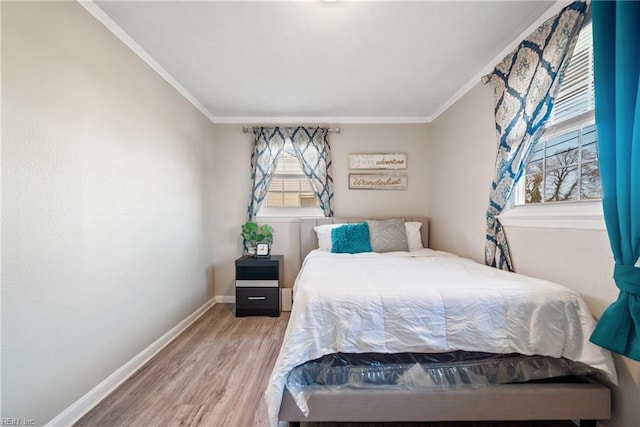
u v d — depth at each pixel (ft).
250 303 9.59
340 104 9.85
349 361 4.11
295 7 5.16
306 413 3.86
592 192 4.68
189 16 5.39
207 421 4.54
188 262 8.85
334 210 11.16
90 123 5.03
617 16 3.39
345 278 5.20
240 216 11.18
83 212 4.85
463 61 7.05
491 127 7.22
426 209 11.16
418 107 10.14
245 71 7.52
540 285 4.54
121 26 5.67
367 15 5.37
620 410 3.97
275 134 11.00
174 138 8.04
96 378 5.06
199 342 7.52
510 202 6.53
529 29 5.75
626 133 3.44
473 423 4.50
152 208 6.91
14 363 3.76
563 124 5.18
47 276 4.20
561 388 4.01
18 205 3.82
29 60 3.97
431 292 4.32
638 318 3.43
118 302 5.66
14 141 3.77
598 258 4.33
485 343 4.03
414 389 4.03
